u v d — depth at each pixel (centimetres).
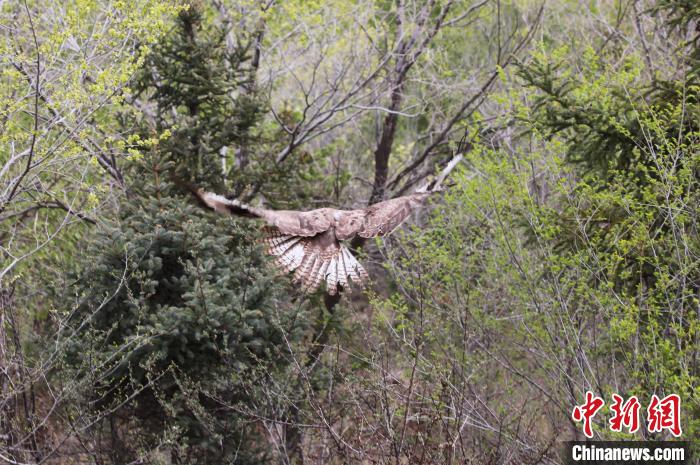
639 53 2366
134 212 1861
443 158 2869
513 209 1731
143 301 1684
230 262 1808
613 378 1688
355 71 2823
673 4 1681
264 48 2625
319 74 2939
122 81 1733
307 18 2584
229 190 2072
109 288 1747
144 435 1788
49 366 1627
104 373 1630
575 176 1889
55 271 1878
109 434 1861
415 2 2825
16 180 1686
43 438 1911
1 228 2306
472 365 1775
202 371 1741
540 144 1977
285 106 2730
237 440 1747
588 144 1741
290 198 2277
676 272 1543
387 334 1983
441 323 1847
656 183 1502
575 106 1691
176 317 1681
